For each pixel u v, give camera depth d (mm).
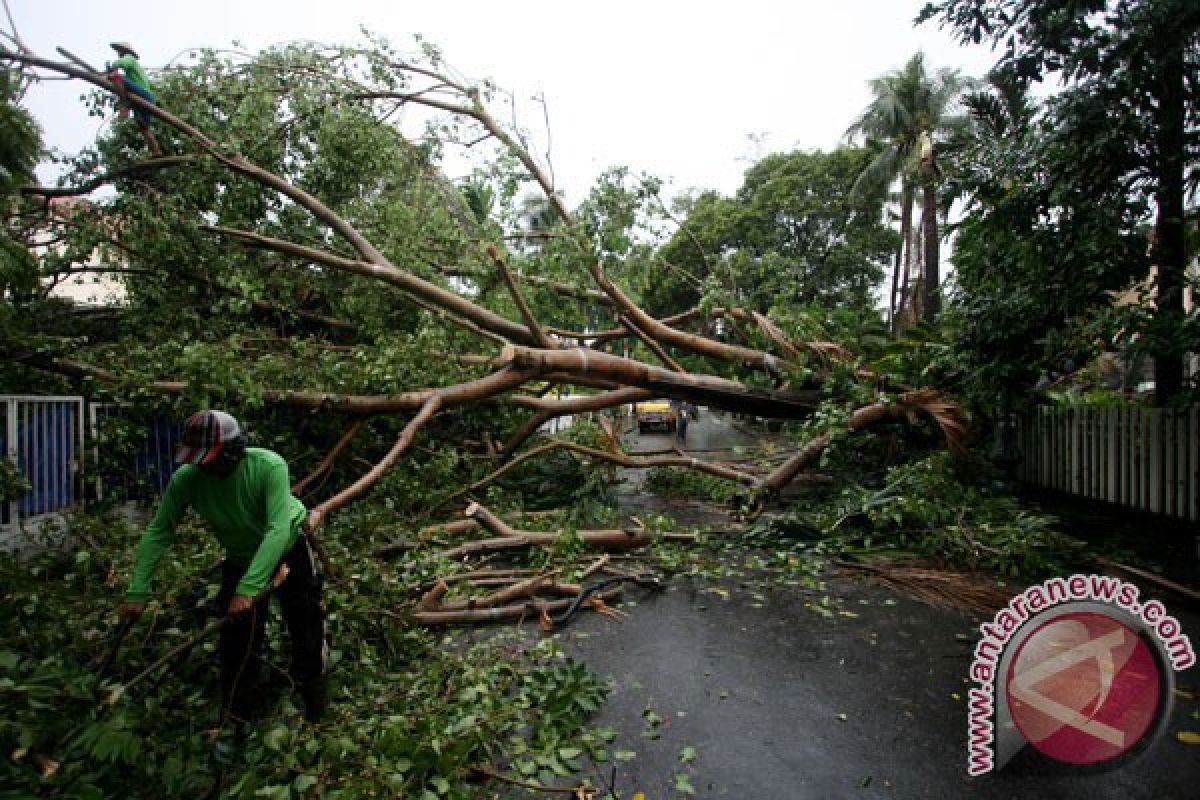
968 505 5910
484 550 5277
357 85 7723
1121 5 5035
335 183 7609
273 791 2199
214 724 2693
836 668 3586
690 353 9008
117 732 2045
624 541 5773
